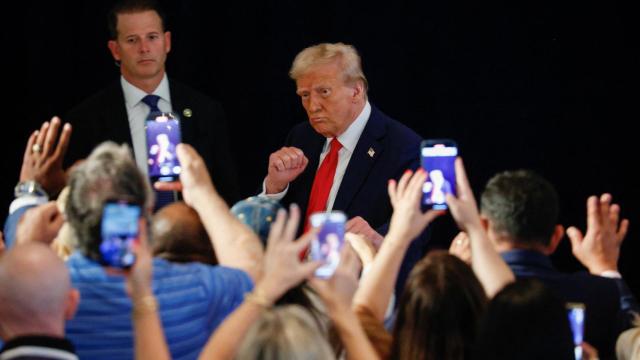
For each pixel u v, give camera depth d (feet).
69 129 19.25
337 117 25.17
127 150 15.23
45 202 18.58
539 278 17.61
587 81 34.47
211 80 34.04
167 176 19.40
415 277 15.19
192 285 15.83
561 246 34.73
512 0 34.35
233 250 16.26
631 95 34.40
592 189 34.71
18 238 16.51
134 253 13.99
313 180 26.02
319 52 25.23
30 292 14.01
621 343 17.29
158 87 26.03
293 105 34.35
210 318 15.97
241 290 16.07
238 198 26.71
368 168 25.30
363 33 34.17
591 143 34.65
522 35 34.42
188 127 26.13
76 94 33.14
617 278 17.99
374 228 25.13
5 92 32.91
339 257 15.46
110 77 33.19
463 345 14.96
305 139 26.48
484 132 34.65
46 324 14.12
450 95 34.53
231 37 33.96
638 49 34.27
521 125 34.65
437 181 17.81
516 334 14.26
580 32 34.42
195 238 16.96
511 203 17.65
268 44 34.06
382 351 15.51
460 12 34.35
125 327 15.46
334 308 14.61
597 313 17.67
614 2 34.24
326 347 13.15
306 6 34.04
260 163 34.47
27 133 33.04
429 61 34.40
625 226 18.15
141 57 25.55
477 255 15.97
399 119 34.53
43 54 32.83
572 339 14.43
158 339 13.84
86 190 14.83
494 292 15.78
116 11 25.70
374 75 34.35
